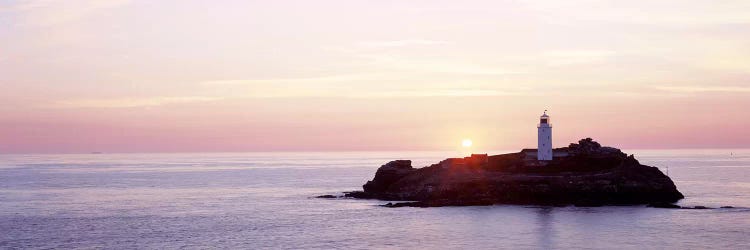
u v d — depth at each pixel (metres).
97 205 152.50
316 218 123.81
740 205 140.50
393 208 137.12
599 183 142.88
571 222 115.06
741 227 109.06
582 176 145.75
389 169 169.25
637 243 96.56
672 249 92.56
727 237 100.50
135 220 124.12
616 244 95.94
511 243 97.00
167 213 135.00
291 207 143.50
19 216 131.00
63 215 132.50
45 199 168.50
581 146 162.75
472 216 122.75
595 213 125.88
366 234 105.06
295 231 108.88
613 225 111.75
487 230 107.62
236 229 111.69
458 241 98.69
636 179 145.00
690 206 137.88
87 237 104.62
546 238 100.50
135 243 99.25
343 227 112.31
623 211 128.75
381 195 159.12
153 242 99.94
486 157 166.75
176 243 99.06
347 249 93.38
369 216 125.06
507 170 157.88
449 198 145.00
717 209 131.50
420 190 150.38
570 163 156.12
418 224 114.25
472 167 161.75
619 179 144.12
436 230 107.94
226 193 185.88
